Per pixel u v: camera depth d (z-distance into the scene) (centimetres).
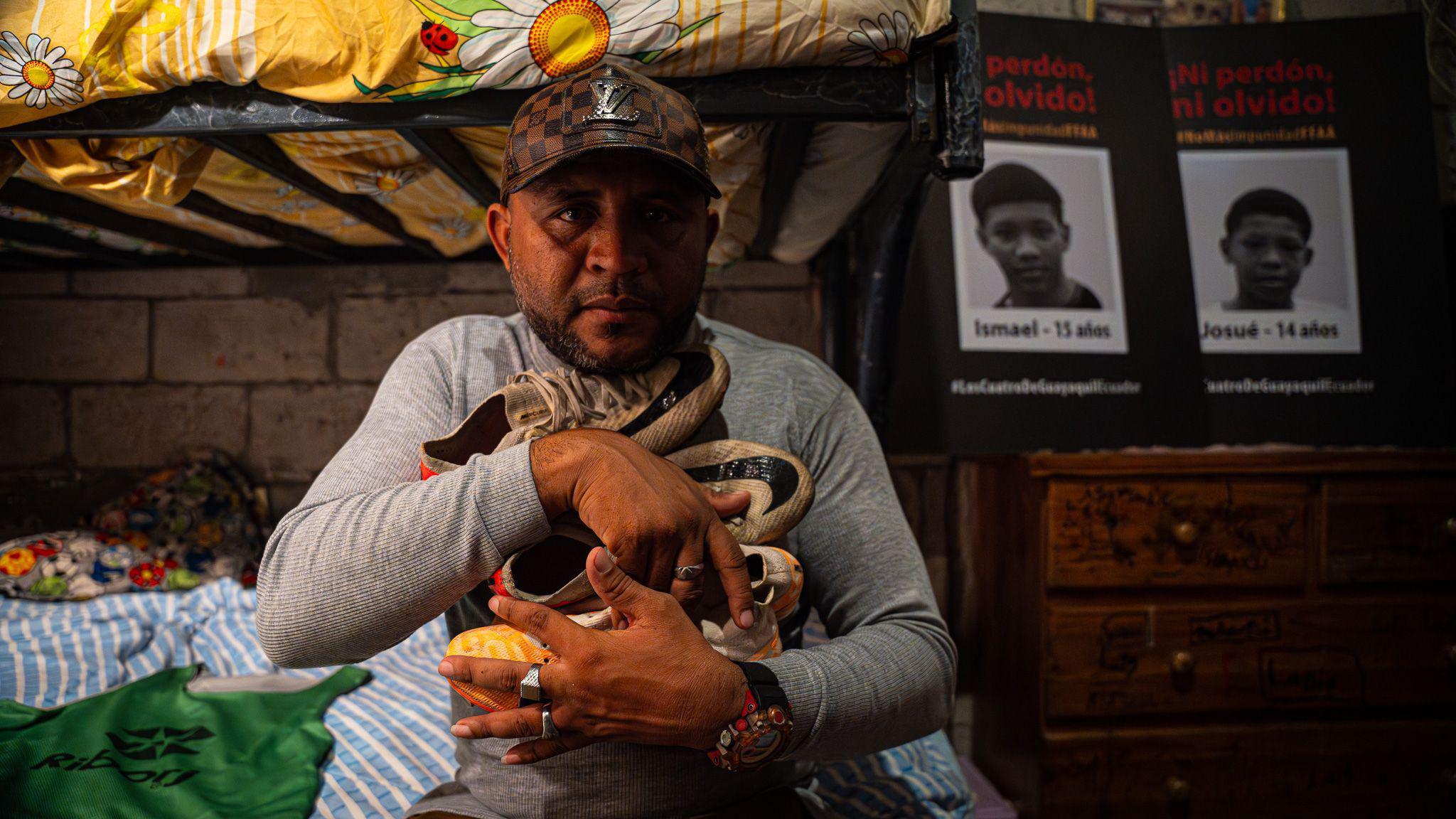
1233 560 198
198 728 148
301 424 256
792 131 120
